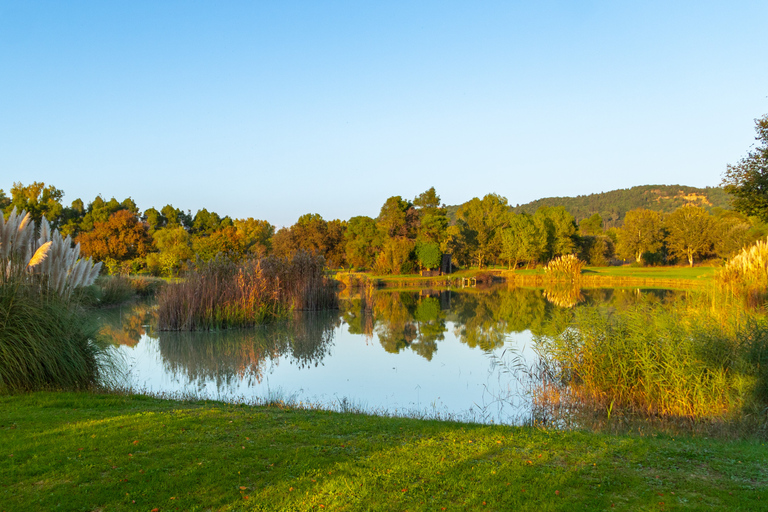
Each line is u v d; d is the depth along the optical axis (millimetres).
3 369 7582
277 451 5262
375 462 5000
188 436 5715
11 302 7973
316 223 61156
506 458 5242
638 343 9414
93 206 73250
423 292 37000
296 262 24719
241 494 4207
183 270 21156
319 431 6168
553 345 11250
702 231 58438
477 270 62500
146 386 10664
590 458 5273
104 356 9594
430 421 7070
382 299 31359
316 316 22344
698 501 4215
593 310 11219
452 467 4895
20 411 6645
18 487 4246
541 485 4469
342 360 13648
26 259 8781
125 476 4508
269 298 20375
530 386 10664
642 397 9008
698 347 8852
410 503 4090
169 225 79000
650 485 4555
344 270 60812
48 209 60312
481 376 11711
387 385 10906
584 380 9648
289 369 12570
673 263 65250
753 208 17547
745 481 4688
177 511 3900
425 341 16547
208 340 16234
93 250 45281
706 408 8250
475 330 18734
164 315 17891
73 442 5355
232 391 10312
